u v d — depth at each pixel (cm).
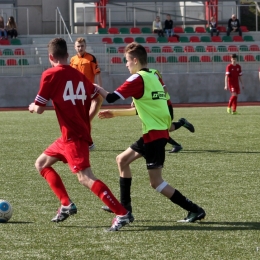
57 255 1220
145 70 1450
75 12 9012
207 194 1842
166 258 1194
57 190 1452
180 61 7325
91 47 7644
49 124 4262
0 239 1345
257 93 7450
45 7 9169
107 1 8725
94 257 1204
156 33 8481
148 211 1622
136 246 1280
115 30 8500
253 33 8919
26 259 1195
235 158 2578
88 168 1402
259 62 7438
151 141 1426
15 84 6962
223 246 1277
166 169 2311
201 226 1452
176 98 7294
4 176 2180
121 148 2912
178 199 1465
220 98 7394
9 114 5531
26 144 3094
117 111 1536
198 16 9319
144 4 9206
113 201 1395
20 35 8125
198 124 4172
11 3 8675
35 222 1504
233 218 1532
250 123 4206
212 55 7362
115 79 7119
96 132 3662
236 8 9262
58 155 1452
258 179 2092
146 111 1429
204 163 2452
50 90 1389
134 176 2173
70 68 1412
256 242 1305
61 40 1416
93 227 1452
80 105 1394
